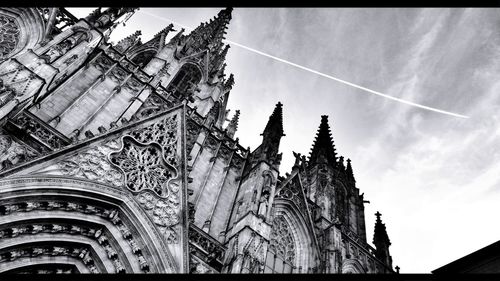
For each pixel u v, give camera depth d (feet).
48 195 82.74
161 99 142.51
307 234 134.82
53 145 95.45
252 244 98.22
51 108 111.04
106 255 87.20
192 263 94.12
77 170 90.17
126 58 149.48
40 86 93.50
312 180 173.37
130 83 139.54
